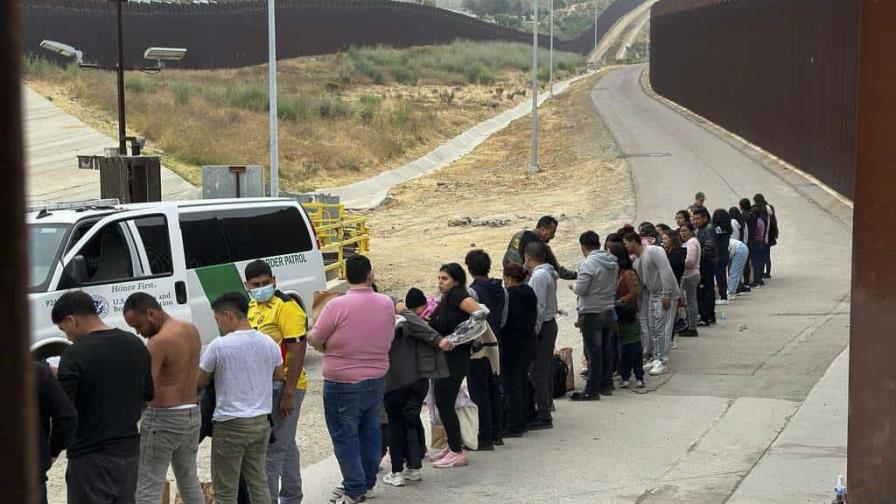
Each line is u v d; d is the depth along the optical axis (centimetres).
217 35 6462
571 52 12988
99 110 4078
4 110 136
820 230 2575
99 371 588
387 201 3834
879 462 602
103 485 593
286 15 7469
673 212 3036
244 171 1914
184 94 4753
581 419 1044
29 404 141
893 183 587
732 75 4884
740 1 4662
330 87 6494
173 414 642
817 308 1664
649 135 5128
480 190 4050
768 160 3934
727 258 1731
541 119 6481
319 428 1097
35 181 3200
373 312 770
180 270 1187
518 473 862
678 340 1439
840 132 3084
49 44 2309
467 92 7550
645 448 930
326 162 4375
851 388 617
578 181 4034
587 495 799
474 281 921
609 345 1138
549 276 988
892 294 589
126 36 5462
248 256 1289
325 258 2123
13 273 138
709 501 773
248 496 695
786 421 1009
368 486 802
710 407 1078
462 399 929
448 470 878
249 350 669
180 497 697
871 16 586
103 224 1123
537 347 983
